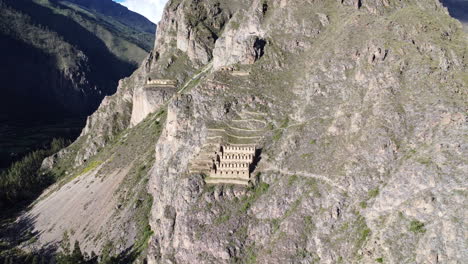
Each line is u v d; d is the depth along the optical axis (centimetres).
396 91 14475
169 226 15100
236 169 15038
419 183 11725
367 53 16462
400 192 11969
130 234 17662
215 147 15950
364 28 18000
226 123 17138
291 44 19838
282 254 12756
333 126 15000
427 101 13638
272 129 16525
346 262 11712
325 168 14112
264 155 15588
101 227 19575
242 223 14062
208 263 13538
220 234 13900
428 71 14462
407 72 14888
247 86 18312
